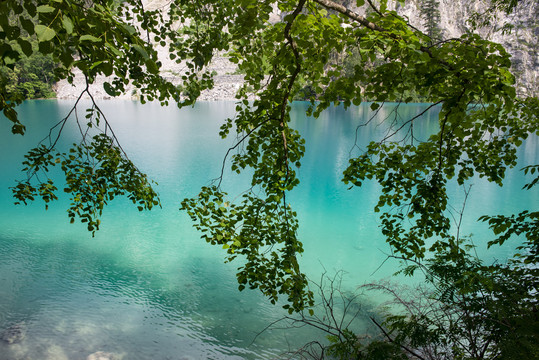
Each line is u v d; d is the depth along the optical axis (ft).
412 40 6.66
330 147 63.72
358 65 6.96
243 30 7.73
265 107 8.66
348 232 27.61
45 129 76.69
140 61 8.46
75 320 15.87
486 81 6.59
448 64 6.91
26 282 18.79
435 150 10.18
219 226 8.89
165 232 26.40
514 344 6.32
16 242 23.76
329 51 7.20
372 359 7.80
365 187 40.27
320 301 17.66
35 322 15.56
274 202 8.93
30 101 181.88
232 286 19.31
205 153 56.49
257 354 14.07
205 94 216.54
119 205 32.12
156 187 38.37
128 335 15.02
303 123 102.06
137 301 17.65
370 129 84.99
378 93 7.14
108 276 19.92
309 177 44.50
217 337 15.11
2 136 67.77
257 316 16.66
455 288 8.43
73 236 25.17
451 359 8.04
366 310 16.33
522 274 8.00
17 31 3.62
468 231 26.86
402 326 8.36
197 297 18.15
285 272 8.28
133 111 128.26
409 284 18.34
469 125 7.36
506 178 43.98
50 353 13.69
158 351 14.12
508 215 30.37
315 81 8.32
